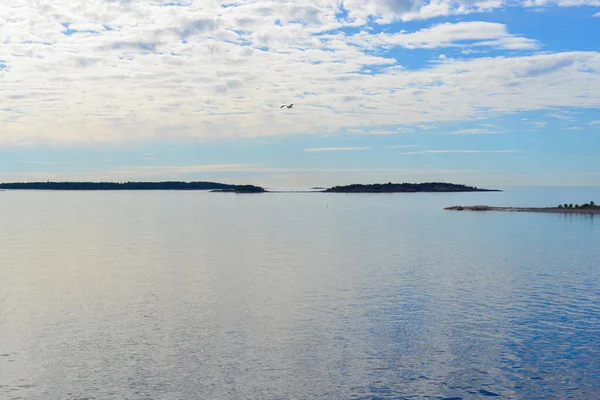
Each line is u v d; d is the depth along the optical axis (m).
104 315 44.97
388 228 131.00
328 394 30.36
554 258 75.75
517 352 35.84
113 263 72.62
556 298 49.75
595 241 97.12
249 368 33.75
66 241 102.44
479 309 46.06
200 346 37.47
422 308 46.62
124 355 35.88
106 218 174.38
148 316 44.69
